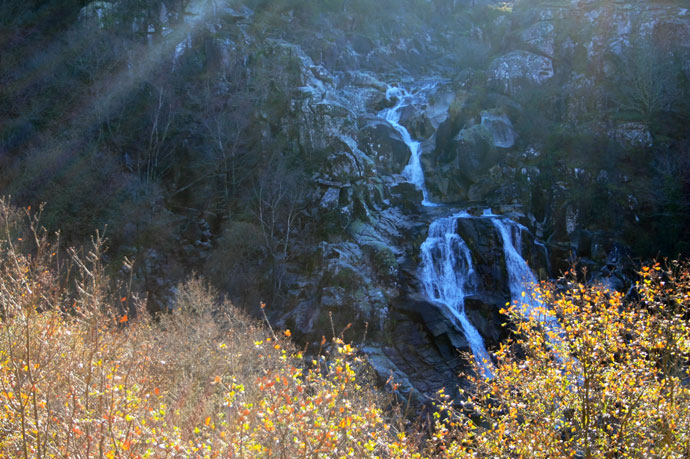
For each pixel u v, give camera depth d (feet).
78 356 13.01
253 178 127.85
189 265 112.78
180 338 51.52
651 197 114.62
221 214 123.75
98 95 123.75
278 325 95.71
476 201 130.41
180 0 153.38
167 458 11.10
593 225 117.91
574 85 145.79
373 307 93.56
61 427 11.82
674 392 19.71
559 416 21.13
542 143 133.28
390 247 111.45
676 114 133.90
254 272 110.32
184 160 129.08
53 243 90.53
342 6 187.21
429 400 74.90
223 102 135.23
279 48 148.46
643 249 109.29
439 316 93.56
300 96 138.62
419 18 202.59
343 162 125.08
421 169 139.85
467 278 105.70
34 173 104.47
